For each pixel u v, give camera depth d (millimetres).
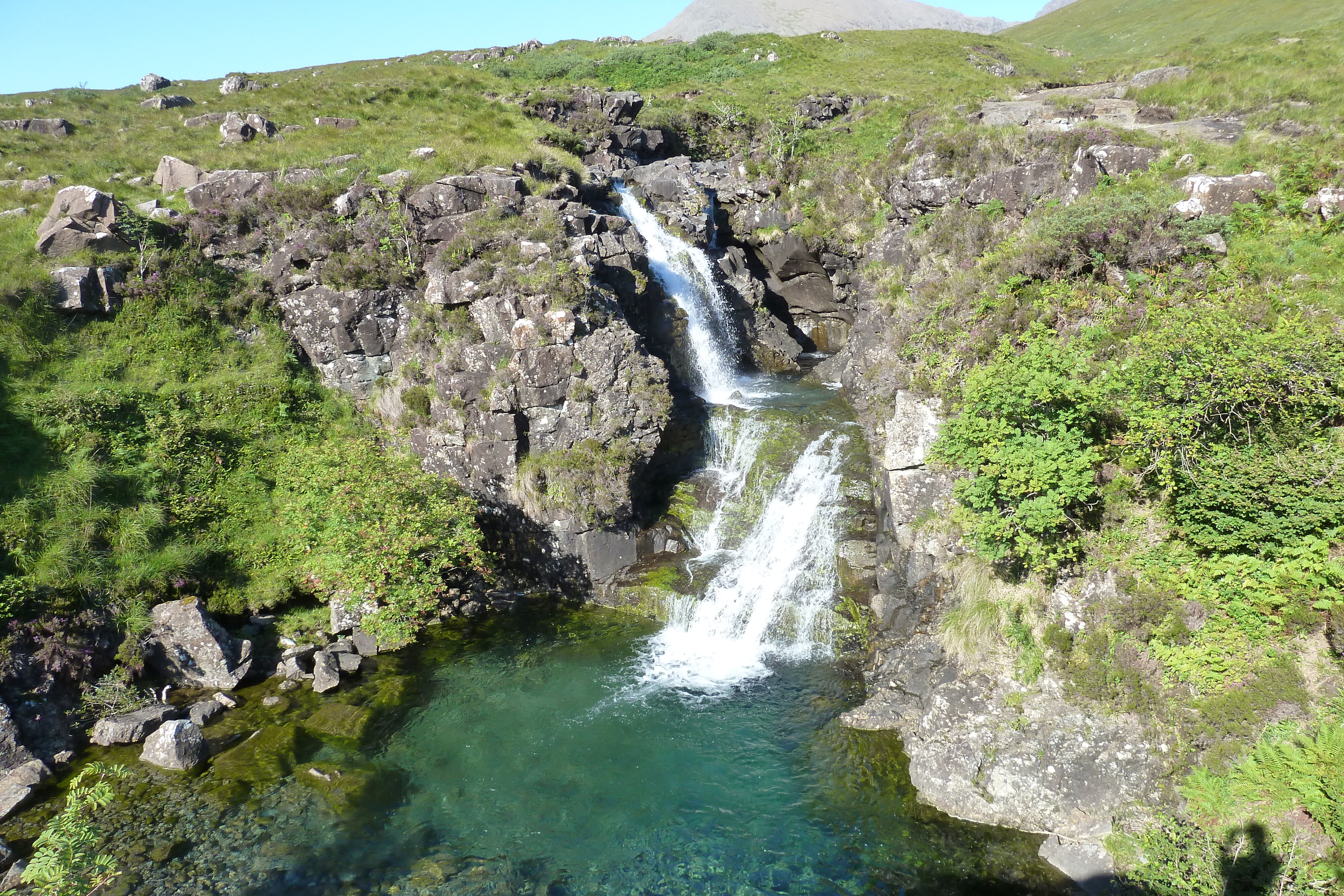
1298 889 8820
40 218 22578
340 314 21438
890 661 15102
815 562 18469
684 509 20828
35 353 19188
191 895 10344
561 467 19109
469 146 28625
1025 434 13172
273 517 19031
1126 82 34938
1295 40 34656
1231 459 11141
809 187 31406
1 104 38500
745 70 49500
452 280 20688
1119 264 17219
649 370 20328
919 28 131000
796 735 14070
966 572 14461
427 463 20297
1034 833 11398
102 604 15516
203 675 15633
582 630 18031
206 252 23047
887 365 21172
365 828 11820
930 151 26203
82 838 8766
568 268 20578
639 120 37625
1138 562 12328
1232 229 16891
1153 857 10141
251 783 12680
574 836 11766
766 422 22219
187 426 19484
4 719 12844
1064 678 12258
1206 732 10797
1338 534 10445
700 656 16891
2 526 15539
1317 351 11242
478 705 15156
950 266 22969
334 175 25516
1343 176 17125
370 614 16641
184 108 37312
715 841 11641
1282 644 10805
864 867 11062
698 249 29469
